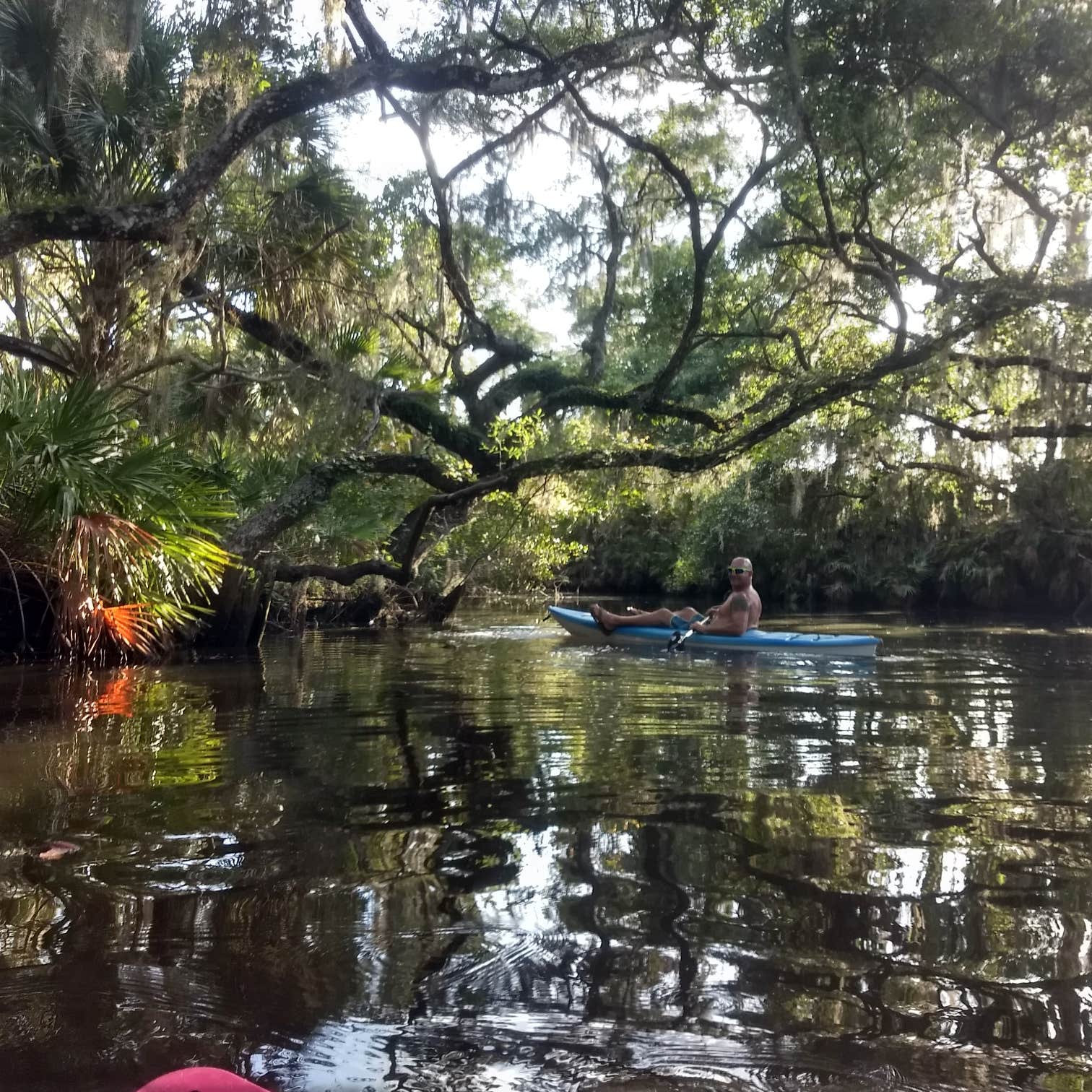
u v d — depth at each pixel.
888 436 10.16
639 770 3.43
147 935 1.93
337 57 5.83
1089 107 7.63
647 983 1.72
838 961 1.81
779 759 3.61
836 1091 1.39
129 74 7.43
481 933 1.94
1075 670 6.86
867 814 2.83
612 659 7.68
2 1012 1.62
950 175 8.55
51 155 7.15
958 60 7.64
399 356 10.55
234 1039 1.53
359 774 3.35
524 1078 1.43
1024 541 14.36
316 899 2.12
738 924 1.99
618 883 2.23
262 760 3.57
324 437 9.32
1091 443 10.81
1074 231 9.14
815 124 7.58
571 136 8.53
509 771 3.39
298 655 8.05
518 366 12.91
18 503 6.46
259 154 7.68
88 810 2.85
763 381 10.88
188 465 7.54
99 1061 1.47
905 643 9.44
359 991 1.69
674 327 10.52
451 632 10.91
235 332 10.41
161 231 5.25
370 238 9.37
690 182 8.89
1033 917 2.02
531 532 13.06
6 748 3.81
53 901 2.11
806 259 10.02
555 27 8.47
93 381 6.78
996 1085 1.41
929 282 8.87
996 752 3.76
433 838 2.58
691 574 20.09
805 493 13.20
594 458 9.27
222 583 8.20
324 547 10.80
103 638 7.12
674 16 6.63
